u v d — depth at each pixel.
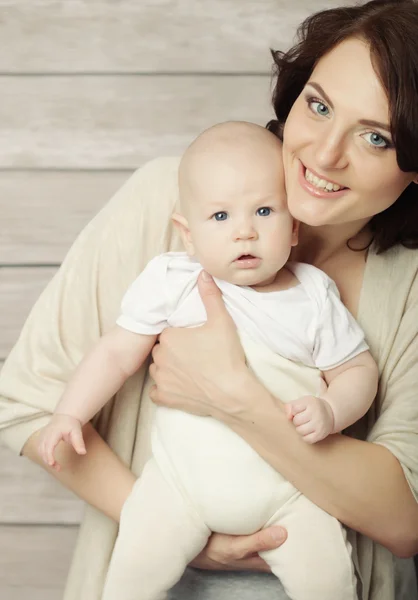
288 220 1.06
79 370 1.11
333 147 0.99
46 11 1.75
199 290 1.08
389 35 0.98
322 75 1.01
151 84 1.76
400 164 1.00
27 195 1.79
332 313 1.08
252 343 1.07
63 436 1.07
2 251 1.81
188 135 1.78
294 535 1.04
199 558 1.10
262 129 1.10
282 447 1.04
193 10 1.75
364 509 1.07
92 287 1.18
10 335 1.82
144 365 1.20
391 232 1.17
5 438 1.17
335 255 1.20
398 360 1.15
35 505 1.87
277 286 1.09
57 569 1.88
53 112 1.77
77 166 1.78
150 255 1.20
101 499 1.12
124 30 1.75
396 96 0.97
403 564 1.37
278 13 1.75
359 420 1.18
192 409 1.08
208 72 1.76
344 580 1.04
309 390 1.07
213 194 1.03
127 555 1.04
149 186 1.23
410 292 1.17
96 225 1.22
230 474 1.04
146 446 1.18
